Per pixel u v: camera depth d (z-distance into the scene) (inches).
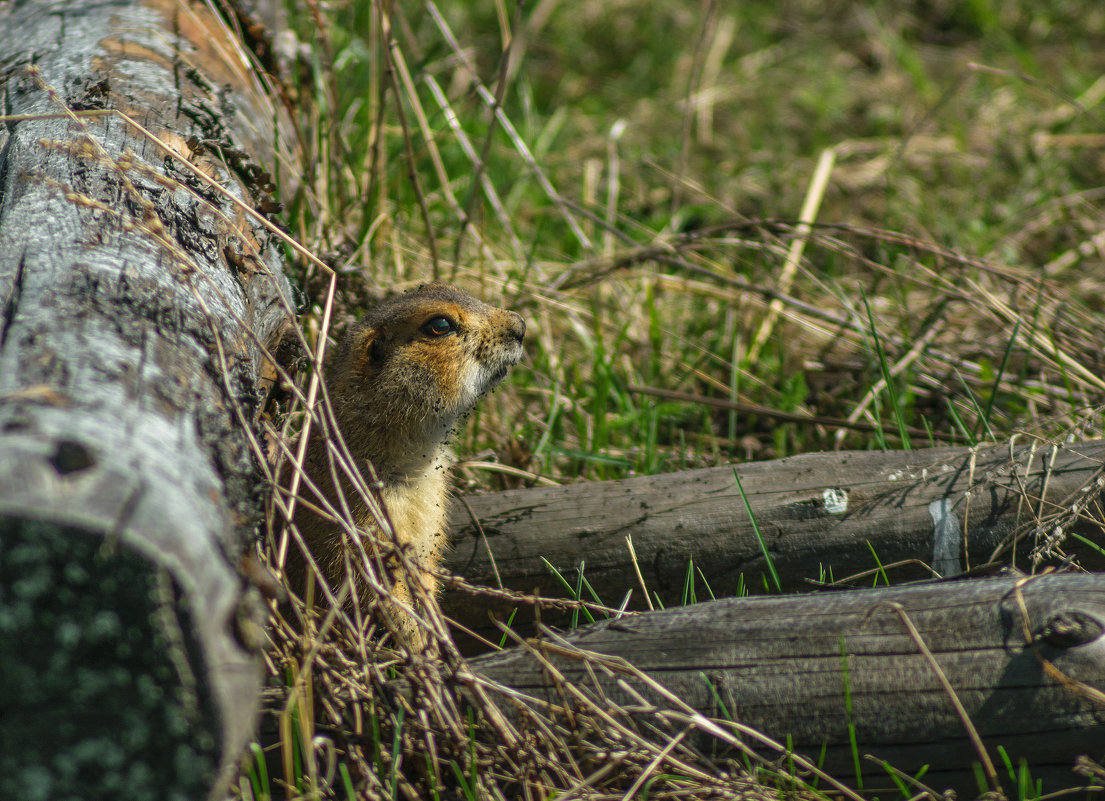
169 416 177.5
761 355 462.6
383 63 424.8
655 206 628.4
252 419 224.8
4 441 146.8
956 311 471.5
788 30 868.0
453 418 315.3
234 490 197.6
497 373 326.0
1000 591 215.3
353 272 380.5
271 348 299.9
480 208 512.7
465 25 804.6
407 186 521.0
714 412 437.4
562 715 224.8
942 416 411.5
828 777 210.1
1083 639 202.7
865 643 213.6
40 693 155.3
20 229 227.0
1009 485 284.7
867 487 292.8
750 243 466.0
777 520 292.7
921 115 719.1
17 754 157.6
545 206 602.2
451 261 481.4
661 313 494.9
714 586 294.8
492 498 318.0
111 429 159.0
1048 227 583.8
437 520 307.9
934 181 642.2
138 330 195.5
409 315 305.9
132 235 230.5
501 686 221.0
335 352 330.6
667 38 845.2
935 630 212.1
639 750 216.4
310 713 214.4
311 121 455.8
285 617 272.8
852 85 778.2
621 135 708.7
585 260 532.1
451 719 215.5
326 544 286.7
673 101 757.9
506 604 302.8
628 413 419.5
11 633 152.0
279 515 291.7
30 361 172.9
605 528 301.7
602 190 638.5
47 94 322.0
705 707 218.5
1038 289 433.7
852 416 395.2
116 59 352.5
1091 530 276.2
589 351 463.2
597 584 299.6
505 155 624.7
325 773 219.9
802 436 413.1
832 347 450.3
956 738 207.2
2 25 399.9
